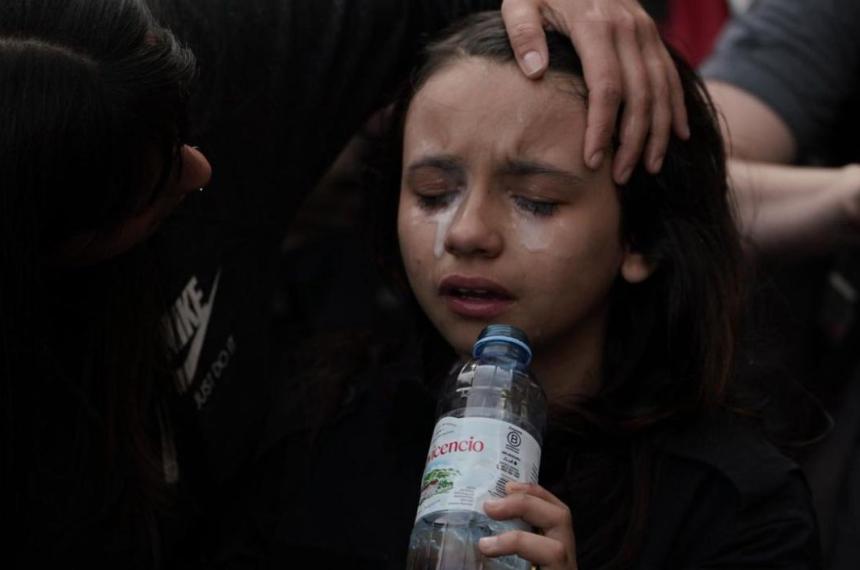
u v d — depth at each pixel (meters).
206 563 2.20
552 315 2.00
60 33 1.72
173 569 2.18
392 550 2.11
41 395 1.86
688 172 2.14
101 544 1.97
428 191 2.03
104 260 1.88
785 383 2.44
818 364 2.78
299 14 2.15
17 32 1.71
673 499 2.04
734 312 2.18
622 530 2.03
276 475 2.26
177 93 1.79
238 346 2.18
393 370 2.27
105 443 1.93
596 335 2.13
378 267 2.33
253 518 2.23
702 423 2.12
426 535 1.73
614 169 2.02
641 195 2.09
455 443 1.74
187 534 2.17
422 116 2.04
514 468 1.72
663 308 2.16
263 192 2.17
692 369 2.14
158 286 1.98
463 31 2.10
